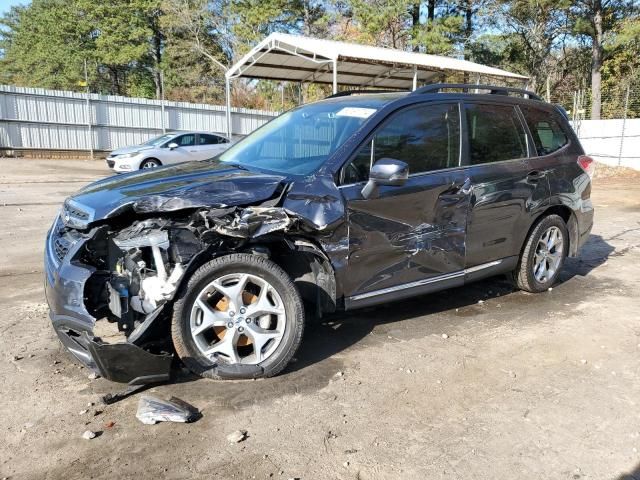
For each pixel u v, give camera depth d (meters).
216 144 19.19
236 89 40.53
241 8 37.12
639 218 10.72
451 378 3.72
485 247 4.85
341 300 4.02
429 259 4.43
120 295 3.34
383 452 2.87
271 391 3.48
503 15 30.86
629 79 30.42
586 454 2.88
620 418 3.24
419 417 3.22
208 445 2.90
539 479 2.67
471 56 32.12
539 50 32.72
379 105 4.39
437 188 4.37
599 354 4.15
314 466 2.74
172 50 42.25
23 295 5.40
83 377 3.64
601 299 5.48
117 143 27.80
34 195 13.01
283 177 3.85
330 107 4.77
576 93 25.61
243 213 3.45
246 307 3.54
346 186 3.95
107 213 3.38
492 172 4.80
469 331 4.57
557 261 5.64
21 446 2.87
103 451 2.84
